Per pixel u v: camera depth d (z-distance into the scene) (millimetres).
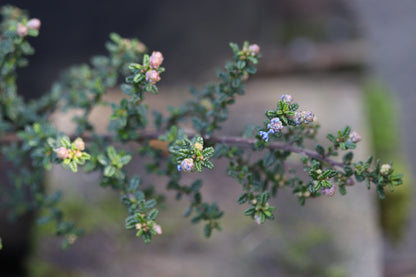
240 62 1608
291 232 3080
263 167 1738
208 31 5348
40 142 1802
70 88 2336
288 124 1315
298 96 4430
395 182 1442
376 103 4637
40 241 2994
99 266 2906
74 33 5074
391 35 6500
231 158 1714
